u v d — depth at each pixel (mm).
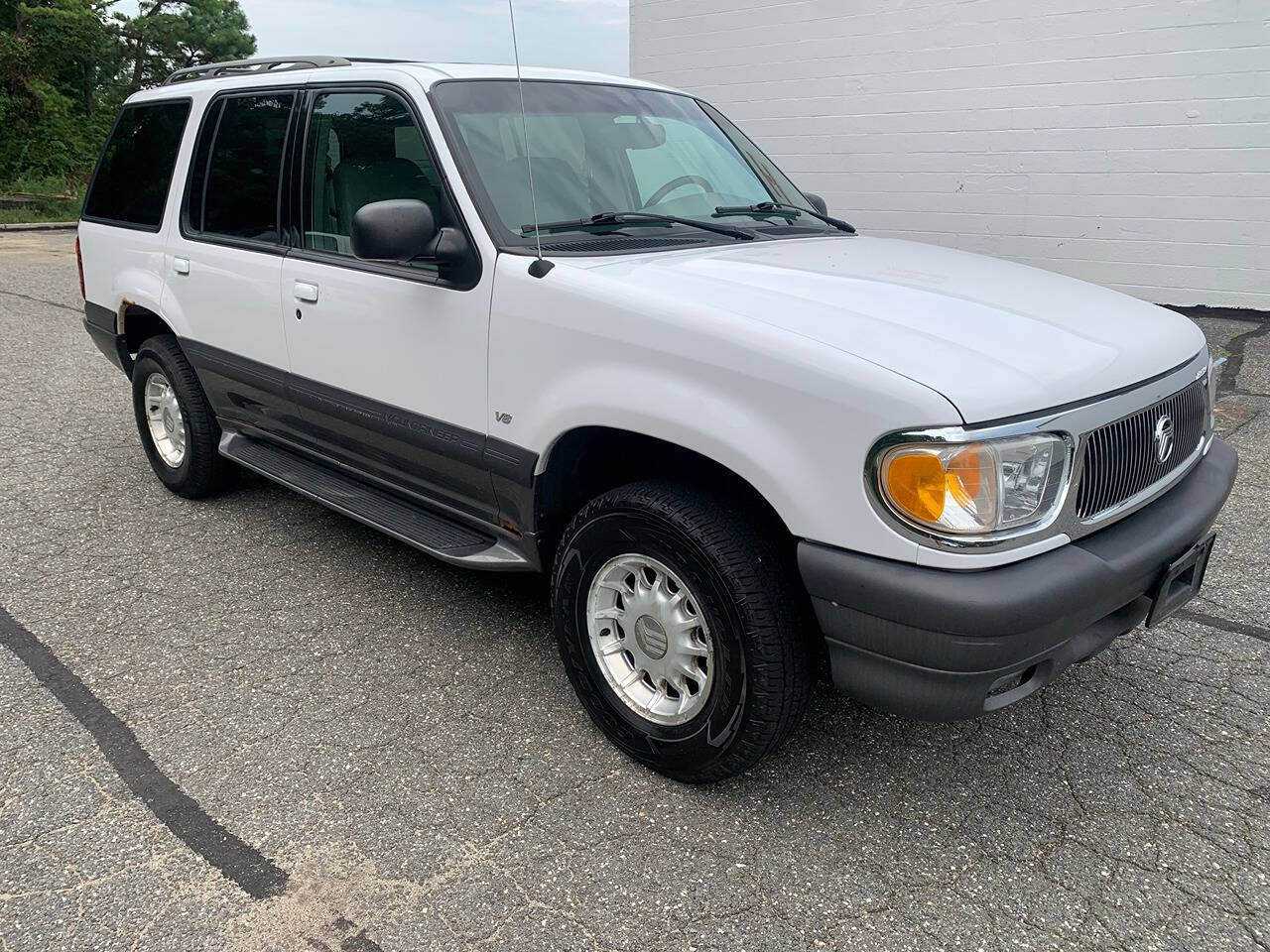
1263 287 8422
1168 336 2814
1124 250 8961
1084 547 2383
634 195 3439
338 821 2611
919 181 9867
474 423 3102
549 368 2822
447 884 2395
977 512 2160
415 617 3752
